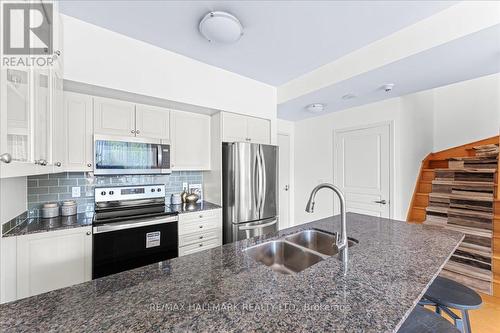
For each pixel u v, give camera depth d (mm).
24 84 935
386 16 1582
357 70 2039
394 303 692
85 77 1688
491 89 3424
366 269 924
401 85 2305
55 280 1590
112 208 2230
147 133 2238
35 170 1049
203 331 567
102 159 1946
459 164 3117
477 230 2408
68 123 1852
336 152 3514
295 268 1320
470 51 1610
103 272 1747
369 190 3123
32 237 1519
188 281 823
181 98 2168
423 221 2869
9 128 820
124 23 1706
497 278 2150
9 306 669
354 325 595
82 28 1682
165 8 1538
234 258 1042
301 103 2965
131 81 1896
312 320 612
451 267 2420
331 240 1487
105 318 616
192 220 2271
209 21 1571
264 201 2684
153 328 577
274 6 1493
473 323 1775
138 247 1914
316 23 1665
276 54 2133
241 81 2633
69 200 2078
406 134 2945
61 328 576
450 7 1479
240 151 2496
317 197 3803
